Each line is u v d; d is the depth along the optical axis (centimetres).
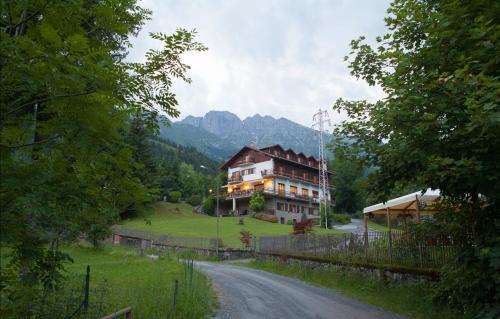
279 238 2655
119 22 467
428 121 680
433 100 688
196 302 1033
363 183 928
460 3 720
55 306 582
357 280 1589
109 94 401
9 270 436
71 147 396
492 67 675
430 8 829
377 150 873
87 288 637
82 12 426
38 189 361
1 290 437
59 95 362
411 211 2177
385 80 801
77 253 2467
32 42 336
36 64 337
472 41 699
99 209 469
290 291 1505
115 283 1255
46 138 402
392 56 795
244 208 7000
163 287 1133
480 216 793
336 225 6356
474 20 675
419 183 845
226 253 3241
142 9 514
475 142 651
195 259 3228
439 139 709
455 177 711
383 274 1457
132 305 848
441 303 1036
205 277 1702
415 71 780
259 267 2545
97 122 391
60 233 485
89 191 443
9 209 346
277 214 6606
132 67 470
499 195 687
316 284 1727
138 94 470
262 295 1402
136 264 2038
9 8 369
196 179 8581
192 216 6369
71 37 349
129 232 4084
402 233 1451
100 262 2083
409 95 719
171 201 7412
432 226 1110
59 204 390
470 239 876
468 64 648
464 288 913
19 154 396
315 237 2166
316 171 7625
